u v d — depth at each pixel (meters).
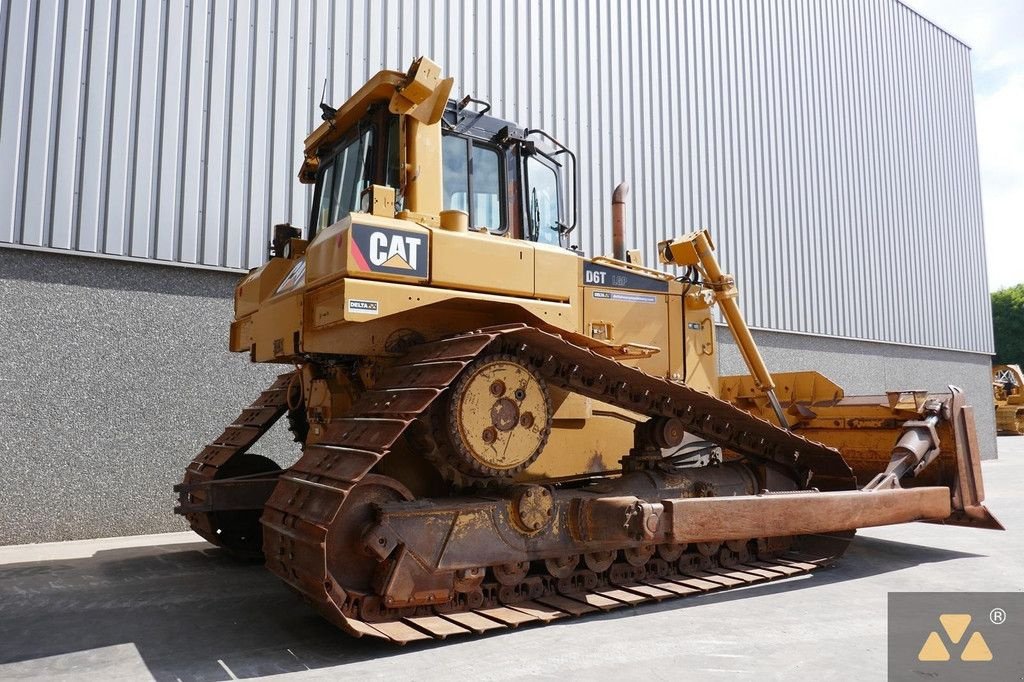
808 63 13.74
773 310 12.55
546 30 10.14
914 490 5.65
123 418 7.11
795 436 5.42
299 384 5.78
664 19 11.55
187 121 7.52
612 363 4.42
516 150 5.18
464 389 3.99
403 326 4.48
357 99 4.79
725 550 5.24
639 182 10.93
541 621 3.95
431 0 9.12
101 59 7.14
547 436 4.34
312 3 8.30
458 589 3.94
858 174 14.42
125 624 4.11
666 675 3.21
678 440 5.06
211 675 3.27
